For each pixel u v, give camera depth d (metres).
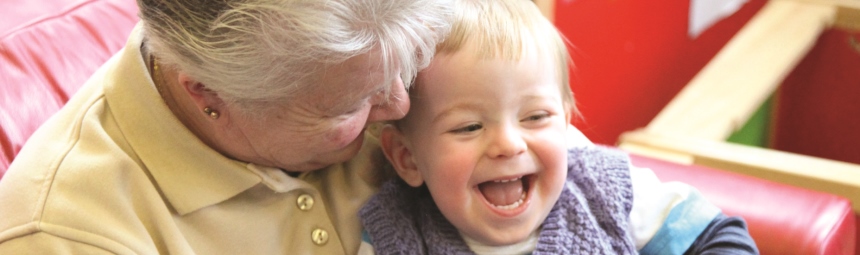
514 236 0.83
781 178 1.25
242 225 0.79
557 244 0.85
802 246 0.98
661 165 1.15
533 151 0.80
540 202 0.83
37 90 0.90
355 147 0.81
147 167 0.76
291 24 0.58
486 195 0.83
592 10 1.71
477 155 0.79
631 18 1.91
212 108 0.70
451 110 0.79
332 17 0.58
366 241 0.87
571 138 0.99
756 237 1.01
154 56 0.72
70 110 0.79
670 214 0.91
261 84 0.63
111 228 0.71
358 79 0.64
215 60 0.61
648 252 0.92
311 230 0.83
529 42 0.80
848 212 1.04
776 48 1.71
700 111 1.49
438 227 0.88
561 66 0.85
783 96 1.90
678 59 2.28
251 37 0.59
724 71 1.64
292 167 0.80
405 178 0.88
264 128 0.71
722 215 0.92
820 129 1.89
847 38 1.78
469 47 0.78
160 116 0.75
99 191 0.72
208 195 0.76
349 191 0.89
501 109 0.78
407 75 0.69
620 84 1.98
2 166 0.84
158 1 0.61
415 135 0.83
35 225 0.70
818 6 1.83
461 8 0.80
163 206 0.75
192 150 0.76
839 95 1.83
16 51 0.91
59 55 0.95
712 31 2.42
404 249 0.86
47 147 0.75
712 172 1.12
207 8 0.59
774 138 1.96
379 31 0.61
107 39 1.01
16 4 0.98
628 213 0.90
